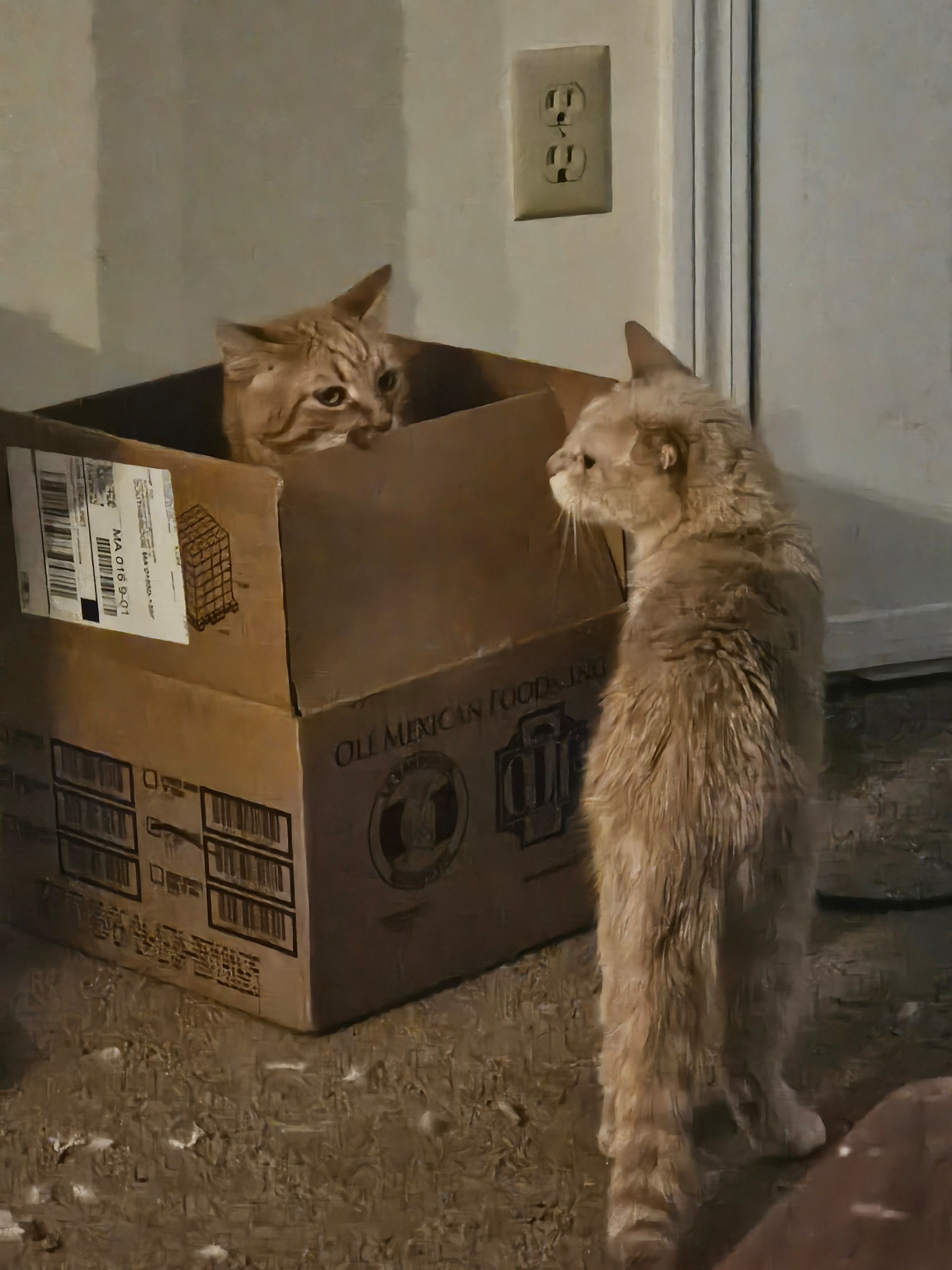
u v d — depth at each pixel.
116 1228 1.04
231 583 1.11
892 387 1.70
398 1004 1.26
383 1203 1.07
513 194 1.53
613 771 1.07
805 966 1.18
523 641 1.25
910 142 1.61
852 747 1.66
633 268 1.60
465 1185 1.08
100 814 1.29
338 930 1.19
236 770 1.17
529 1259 1.01
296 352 1.35
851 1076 1.17
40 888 1.35
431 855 1.24
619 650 1.17
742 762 1.03
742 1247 0.72
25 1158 1.11
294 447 1.36
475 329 1.57
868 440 1.72
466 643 1.21
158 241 1.46
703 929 1.02
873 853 1.47
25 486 1.22
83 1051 1.21
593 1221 1.04
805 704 1.11
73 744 1.28
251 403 1.36
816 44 1.55
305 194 1.48
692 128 1.54
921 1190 0.72
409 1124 1.14
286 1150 1.12
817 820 1.12
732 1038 1.06
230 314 1.50
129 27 1.38
